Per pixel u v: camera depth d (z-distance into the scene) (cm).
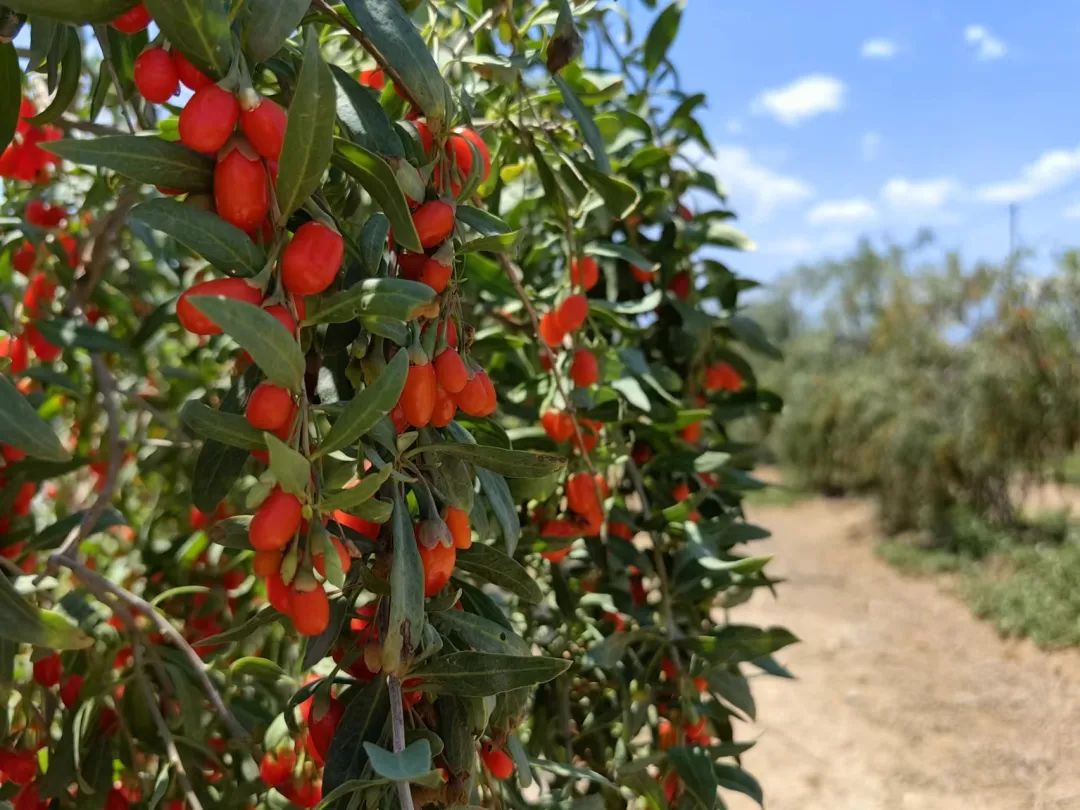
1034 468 905
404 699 96
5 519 146
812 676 585
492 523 149
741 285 219
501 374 195
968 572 796
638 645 173
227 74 74
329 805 90
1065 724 507
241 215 75
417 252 91
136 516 261
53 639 88
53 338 167
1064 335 873
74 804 138
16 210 187
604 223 176
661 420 182
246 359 123
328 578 76
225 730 161
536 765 125
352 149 84
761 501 1293
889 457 984
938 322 1011
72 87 112
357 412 77
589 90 169
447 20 179
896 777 448
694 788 143
